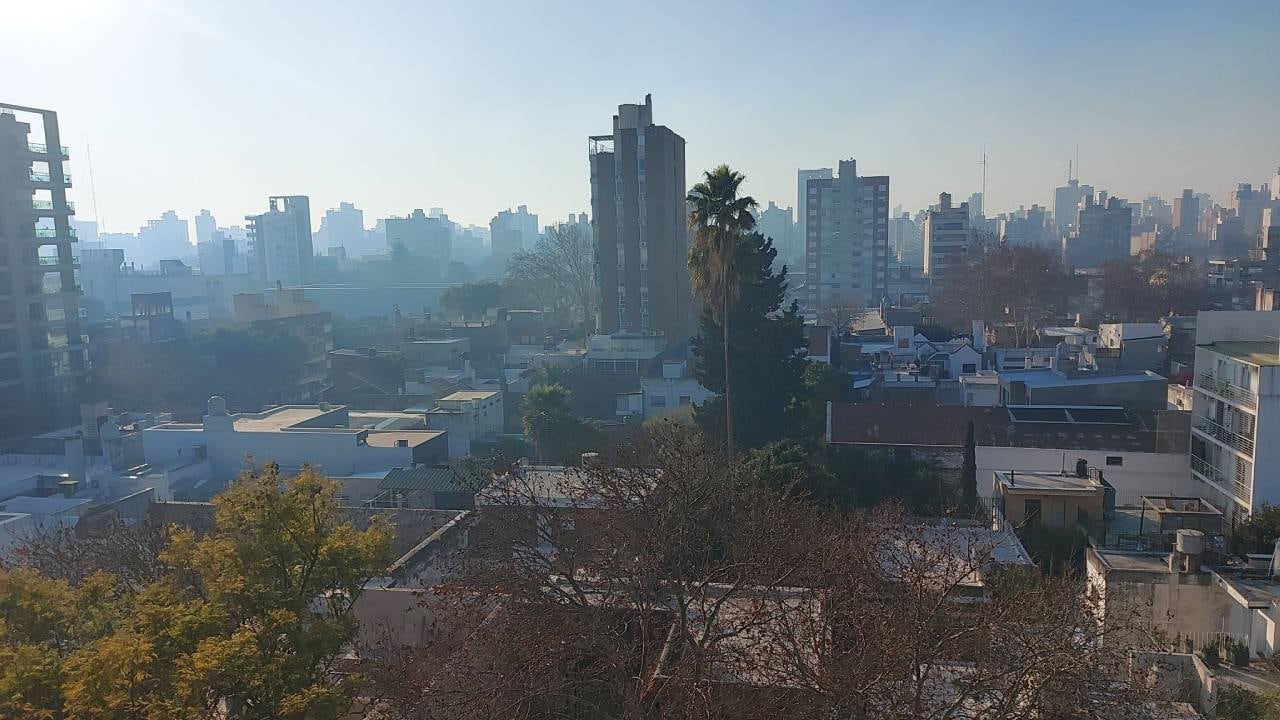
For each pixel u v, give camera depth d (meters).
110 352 80.31
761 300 46.84
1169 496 35.50
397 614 23.66
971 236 154.25
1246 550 29.73
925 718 16.50
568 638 19.83
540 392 54.94
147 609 15.91
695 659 18.41
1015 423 42.28
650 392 68.94
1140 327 58.12
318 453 49.31
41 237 70.69
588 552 22.39
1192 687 19.09
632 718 18.89
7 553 31.08
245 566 17.33
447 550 28.00
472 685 18.81
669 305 94.06
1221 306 97.44
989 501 36.12
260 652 16.22
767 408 46.69
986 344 76.19
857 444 42.34
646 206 92.50
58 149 72.38
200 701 14.83
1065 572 23.86
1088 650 17.20
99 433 53.31
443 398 68.00
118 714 14.23
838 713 16.83
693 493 23.77
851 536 21.94
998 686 17.25
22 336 68.94
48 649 16.03
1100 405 47.22
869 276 152.38
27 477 47.69
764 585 21.38
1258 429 33.38
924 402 55.88
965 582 22.88
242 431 50.56
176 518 34.56
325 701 15.77
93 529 32.84
